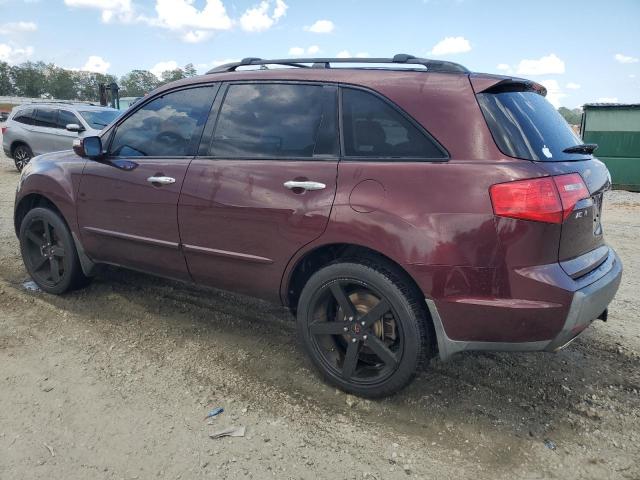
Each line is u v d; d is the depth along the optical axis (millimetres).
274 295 3213
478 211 2488
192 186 3363
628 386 3146
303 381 3146
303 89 3139
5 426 2672
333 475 2381
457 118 2646
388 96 2832
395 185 2676
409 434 2674
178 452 2508
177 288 4574
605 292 2701
